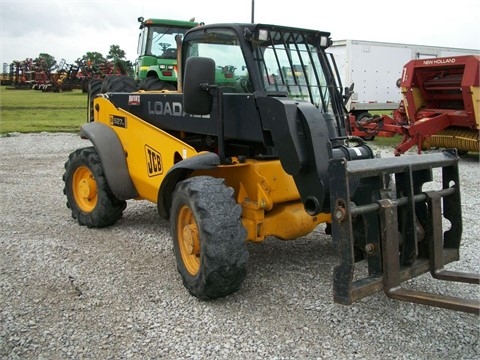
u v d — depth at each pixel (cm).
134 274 457
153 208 703
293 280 440
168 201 462
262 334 347
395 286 340
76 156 604
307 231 430
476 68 1056
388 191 346
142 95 549
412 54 1845
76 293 415
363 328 353
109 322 365
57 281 439
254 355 321
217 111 423
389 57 1784
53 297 407
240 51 425
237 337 343
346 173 317
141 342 338
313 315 373
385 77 1792
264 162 424
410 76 1216
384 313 374
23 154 1247
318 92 450
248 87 423
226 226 375
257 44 425
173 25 1225
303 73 444
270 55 429
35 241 549
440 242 376
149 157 523
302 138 375
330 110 457
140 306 391
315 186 371
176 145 478
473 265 477
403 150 1141
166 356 321
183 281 414
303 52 448
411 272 359
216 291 384
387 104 1814
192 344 334
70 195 621
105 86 909
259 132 407
